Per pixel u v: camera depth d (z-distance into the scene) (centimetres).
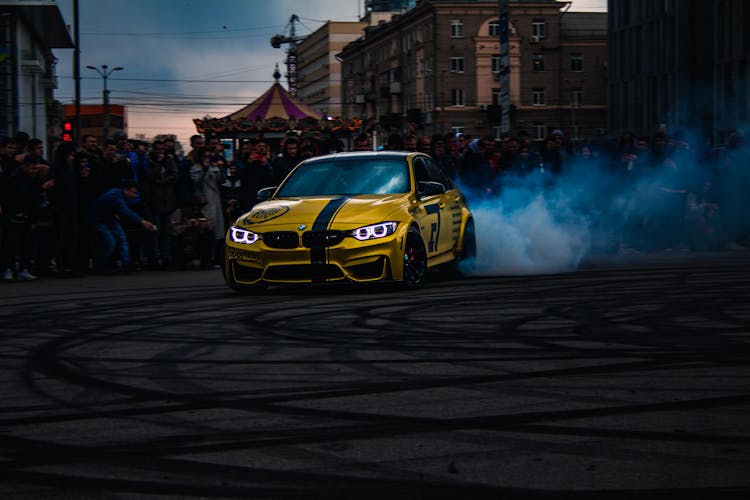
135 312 947
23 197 1430
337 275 1033
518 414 479
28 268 1453
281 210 1085
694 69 5228
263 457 410
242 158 1703
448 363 620
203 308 963
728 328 741
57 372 627
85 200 1526
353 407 502
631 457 400
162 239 1623
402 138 1566
